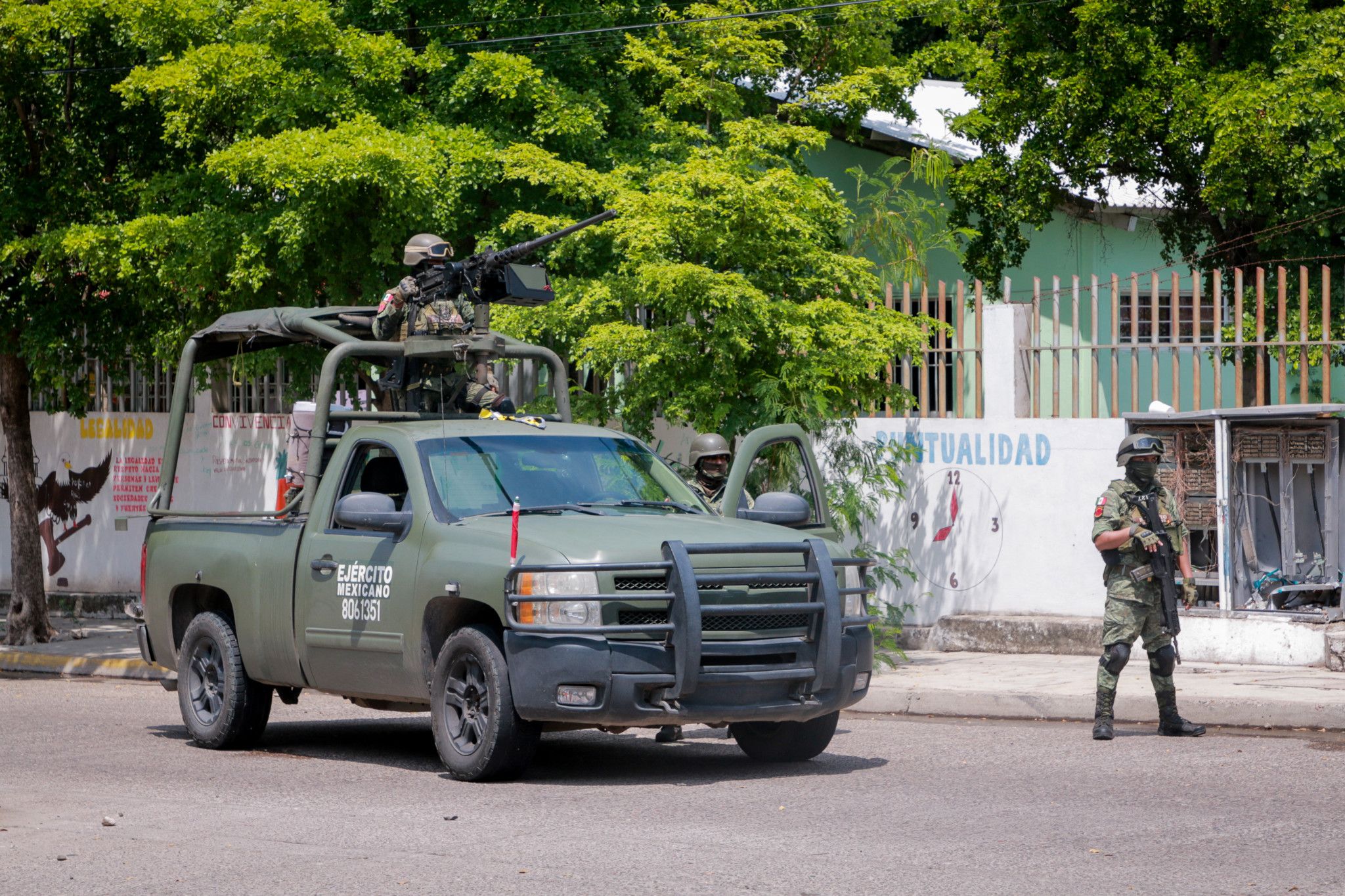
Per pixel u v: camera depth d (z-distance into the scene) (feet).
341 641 60.59
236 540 67.21
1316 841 42.63
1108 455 95.45
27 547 122.52
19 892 38.88
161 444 138.41
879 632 90.12
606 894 37.32
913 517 101.60
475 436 61.82
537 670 52.44
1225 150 123.24
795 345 89.61
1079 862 40.14
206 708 68.64
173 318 118.01
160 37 107.86
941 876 38.75
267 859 42.14
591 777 56.70
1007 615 98.37
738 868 39.91
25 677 111.24
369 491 63.36
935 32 195.11
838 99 108.17
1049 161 138.62
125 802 52.47
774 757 60.29
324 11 103.96
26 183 119.24
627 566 52.47
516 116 106.52
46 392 144.46
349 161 93.76
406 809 49.70
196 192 109.09
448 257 69.15
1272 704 69.21
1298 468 88.79
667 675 52.29
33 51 112.57
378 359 73.36
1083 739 65.00
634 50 103.30
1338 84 122.31
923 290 101.71
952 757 60.13
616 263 100.22
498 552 54.44
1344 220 128.77
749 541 55.06
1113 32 131.23
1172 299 93.50
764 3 121.29
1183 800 49.24
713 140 106.01
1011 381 98.48
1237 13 128.47
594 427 65.36
